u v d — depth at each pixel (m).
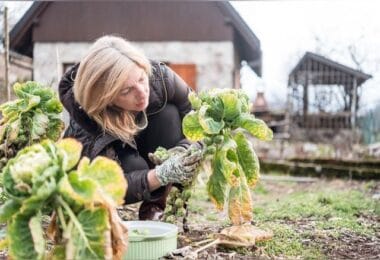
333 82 13.66
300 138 12.26
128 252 1.98
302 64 13.60
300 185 5.57
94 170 1.62
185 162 2.15
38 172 1.51
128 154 2.58
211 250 2.18
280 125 13.48
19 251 1.53
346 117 12.95
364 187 4.97
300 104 13.51
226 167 2.12
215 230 2.65
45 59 10.77
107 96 2.23
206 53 10.47
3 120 2.84
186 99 2.74
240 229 2.21
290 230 2.58
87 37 10.82
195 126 2.14
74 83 2.37
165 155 2.36
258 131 2.17
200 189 4.32
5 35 3.89
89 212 1.57
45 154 1.54
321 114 13.18
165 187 2.57
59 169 1.56
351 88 13.53
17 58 8.56
